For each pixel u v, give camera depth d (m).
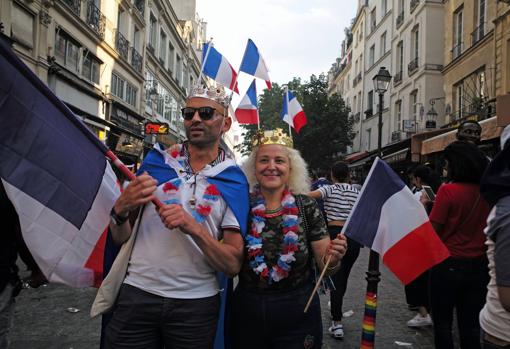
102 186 2.28
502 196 1.60
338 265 2.23
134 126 20.64
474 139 4.45
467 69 14.18
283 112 2.93
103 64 16.94
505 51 11.44
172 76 30.66
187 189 2.17
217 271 2.21
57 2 12.45
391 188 2.54
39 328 4.17
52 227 2.03
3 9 10.05
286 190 2.38
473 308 2.80
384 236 2.49
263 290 2.21
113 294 2.10
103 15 16.44
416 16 18.80
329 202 4.55
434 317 2.95
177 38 31.52
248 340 2.23
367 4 29.75
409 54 19.67
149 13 23.47
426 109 17.34
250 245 2.19
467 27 14.31
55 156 2.01
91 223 2.23
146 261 2.07
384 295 5.74
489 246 1.72
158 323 2.05
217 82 2.43
